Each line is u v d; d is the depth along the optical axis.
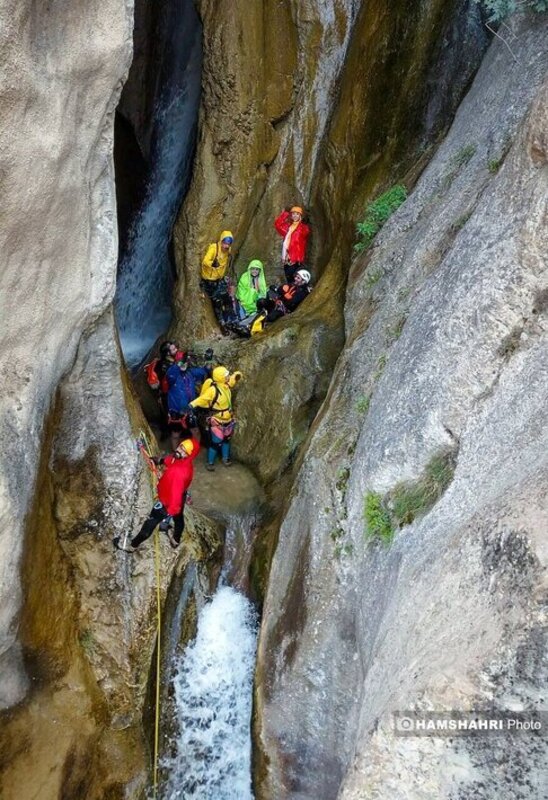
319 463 8.05
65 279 6.39
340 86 10.73
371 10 9.97
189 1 11.77
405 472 6.75
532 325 6.04
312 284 11.34
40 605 7.11
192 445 7.79
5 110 5.15
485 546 4.84
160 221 12.49
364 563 7.04
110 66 6.12
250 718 8.12
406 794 4.68
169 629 8.26
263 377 10.17
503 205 6.47
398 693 4.79
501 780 4.44
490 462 5.71
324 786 7.36
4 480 5.91
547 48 7.57
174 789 8.25
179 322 11.30
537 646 4.25
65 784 7.21
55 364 6.64
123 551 7.89
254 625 8.64
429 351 6.69
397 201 9.44
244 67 10.30
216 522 9.29
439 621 4.96
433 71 9.50
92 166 6.52
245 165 10.88
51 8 5.45
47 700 7.43
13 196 5.41
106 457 7.64
